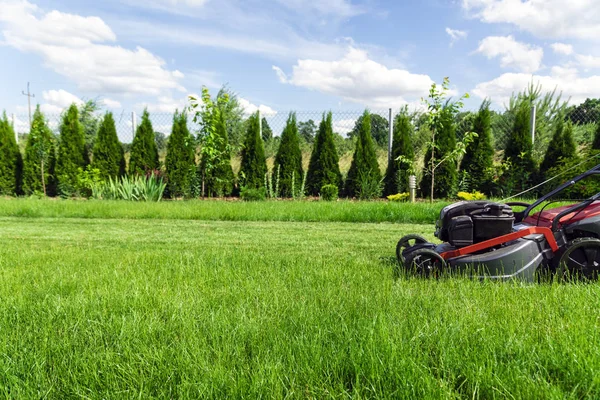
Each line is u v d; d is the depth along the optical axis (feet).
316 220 29.17
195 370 6.32
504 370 6.38
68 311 9.12
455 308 9.07
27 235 23.16
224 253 16.38
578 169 32.27
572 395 5.67
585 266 11.69
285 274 12.73
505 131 46.73
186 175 43.78
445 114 40.75
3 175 48.19
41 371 6.52
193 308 9.31
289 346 7.21
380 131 49.06
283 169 44.57
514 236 12.19
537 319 8.40
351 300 9.79
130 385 6.15
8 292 10.75
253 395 5.77
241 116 51.85
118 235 23.12
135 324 8.18
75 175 45.57
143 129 45.14
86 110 57.41
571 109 49.90
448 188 40.86
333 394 5.90
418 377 6.10
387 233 23.71
